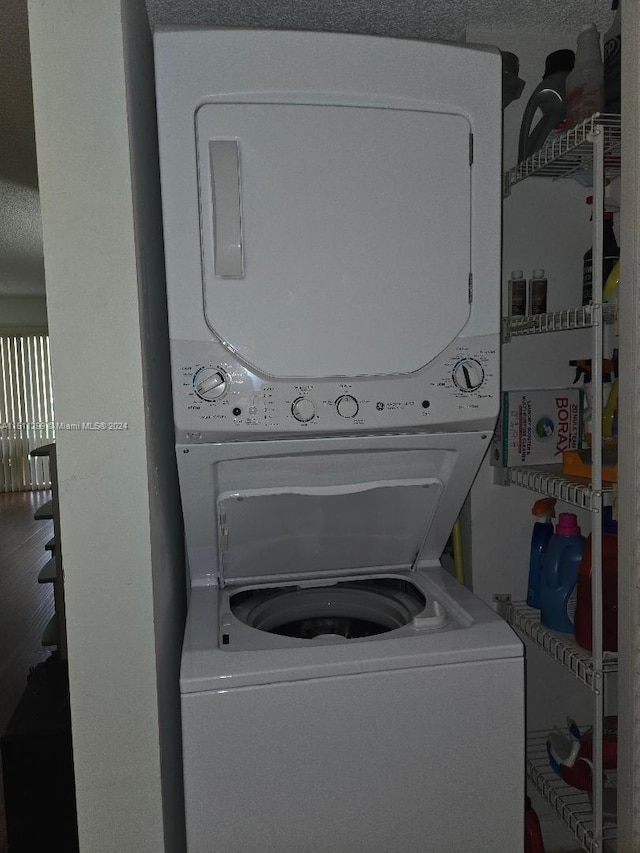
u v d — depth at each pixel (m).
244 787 1.31
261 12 1.85
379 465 1.58
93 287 1.19
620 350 1.39
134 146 1.25
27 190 4.21
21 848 2.05
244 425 1.39
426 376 1.46
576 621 1.79
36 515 3.06
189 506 1.55
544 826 2.19
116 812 1.28
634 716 1.39
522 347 2.14
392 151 1.41
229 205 1.35
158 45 1.31
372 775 1.36
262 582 1.82
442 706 1.38
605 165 1.89
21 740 2.02
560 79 1.87
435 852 1.40
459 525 2.11
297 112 1.36
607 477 1.64
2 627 4.25
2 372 9.61
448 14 1.92
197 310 1.36
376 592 1.85
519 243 2.12
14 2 1.92
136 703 1.26
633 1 1.30
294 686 1.32
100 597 1.24
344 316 1.41
